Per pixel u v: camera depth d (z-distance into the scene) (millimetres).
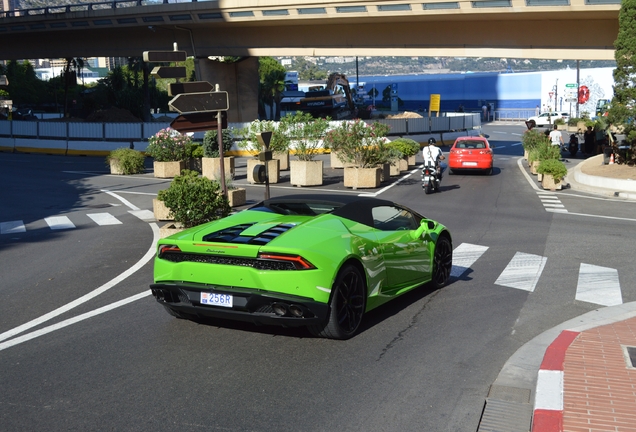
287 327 7195
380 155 23094
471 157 26516
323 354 6312
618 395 5031
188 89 13109
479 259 11062
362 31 36875
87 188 23516
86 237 13891
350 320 6773
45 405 5168
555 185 21922
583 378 5391
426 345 6617
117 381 5660
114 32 47188
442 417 4930
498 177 26328
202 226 7195
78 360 6227
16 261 11461
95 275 10148
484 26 32938
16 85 89875
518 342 6746
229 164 26547
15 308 8289
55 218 16797
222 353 6352
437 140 45500
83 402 5219
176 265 6590
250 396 5305
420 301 8391
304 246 6258
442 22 34000
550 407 4828
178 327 7230
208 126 13320
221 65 48594
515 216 16109
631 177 21938
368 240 7086
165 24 41719
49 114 78312
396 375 5781
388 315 7738
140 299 8578
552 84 84312
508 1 29516
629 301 8398
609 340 6441
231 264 6320
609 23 29891
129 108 71500
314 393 5367
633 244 12391
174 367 5980
